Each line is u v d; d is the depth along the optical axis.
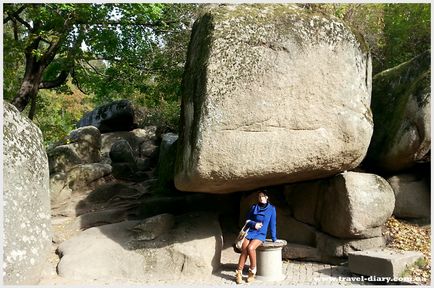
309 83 6.00
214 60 5.76
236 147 5.64
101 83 11.27
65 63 10.24
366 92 6.54
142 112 15.75
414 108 7.36
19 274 5.27
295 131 5.90
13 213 5.34
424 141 7.20
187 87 6.29
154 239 6.74
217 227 7.01
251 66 5.80
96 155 12.08
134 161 11.55
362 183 6.82
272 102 5.81
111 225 7.46
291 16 6.13
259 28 5.95
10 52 9.52
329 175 6.98
